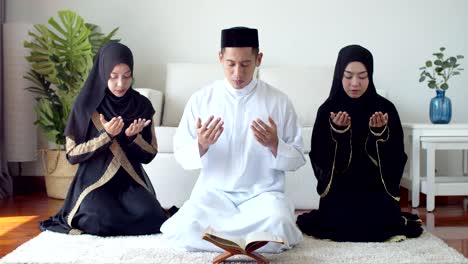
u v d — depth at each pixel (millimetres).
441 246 2170
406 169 3867
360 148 2418
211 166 2240
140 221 2381
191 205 2129
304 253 2059
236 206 2207
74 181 2496
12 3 4055
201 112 2312
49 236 2326
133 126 2328
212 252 2062
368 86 2412
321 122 2410
